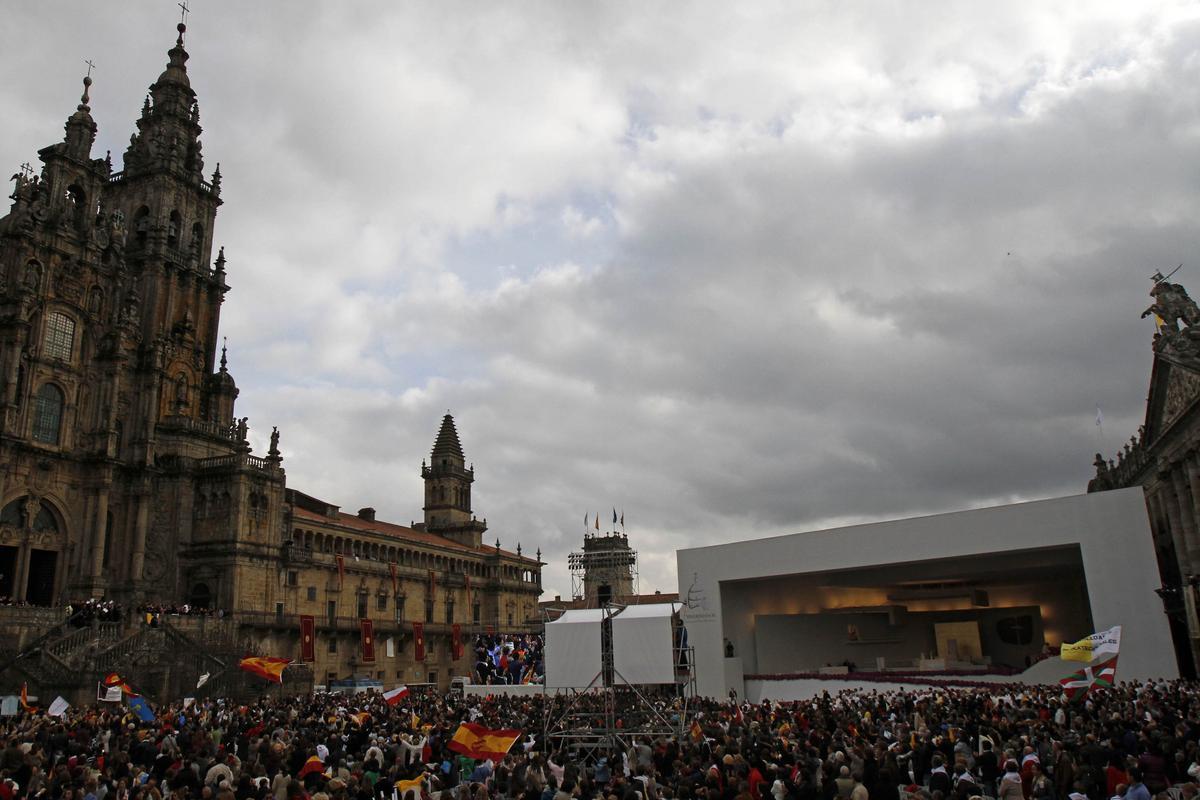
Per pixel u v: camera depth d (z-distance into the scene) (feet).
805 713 113.50
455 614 370.94
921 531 177.27
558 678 132.16
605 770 84.84
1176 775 71.41
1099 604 155.74
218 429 277.03
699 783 67.31
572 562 238.48
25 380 225.35
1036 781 65.46
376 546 332.39
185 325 277.64
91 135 260.42
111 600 226.79
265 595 261.03
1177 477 173.99
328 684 238.07
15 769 77.41
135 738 96.22
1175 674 148.46
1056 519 162.30
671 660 129.80
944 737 84.43
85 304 245.86
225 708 144.05
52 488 227.61
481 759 86.74
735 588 210.18
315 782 74.08
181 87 300.61
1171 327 154.10
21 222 230.68
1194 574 164.86
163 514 255.70
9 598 213.66
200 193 297.53
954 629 209.46
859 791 59.52
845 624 214.28
